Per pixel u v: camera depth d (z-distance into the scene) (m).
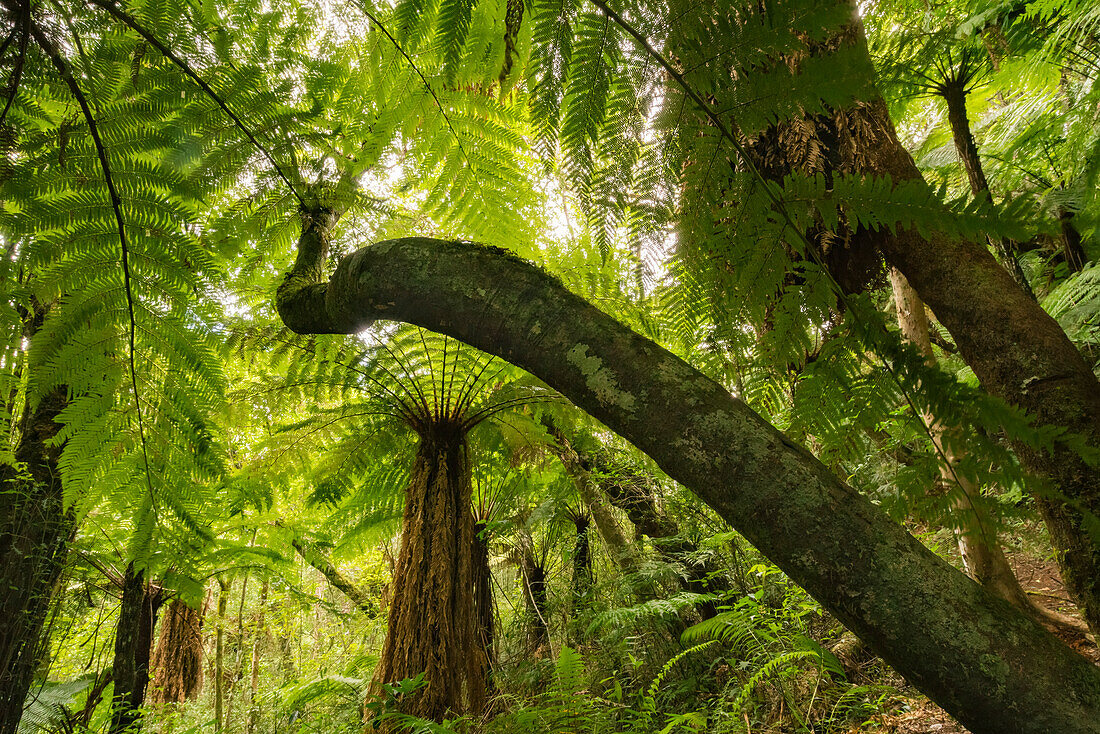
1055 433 0.65
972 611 0.60
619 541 4.26
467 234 2.02
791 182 0.83
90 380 1.73
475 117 1.76
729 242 0.93
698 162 0.91
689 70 0.86
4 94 1.39
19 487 2.94
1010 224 0.69
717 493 0.71
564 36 0.94
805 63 0.80
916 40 2.77
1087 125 2.99
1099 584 1.26
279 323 3.68
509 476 4.96
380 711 2.72
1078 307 3.07
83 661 5.89
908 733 2.22
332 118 1.90
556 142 1.05
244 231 1.90
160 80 1.58
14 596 2.96
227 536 5.48
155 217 1.62
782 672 2.43
